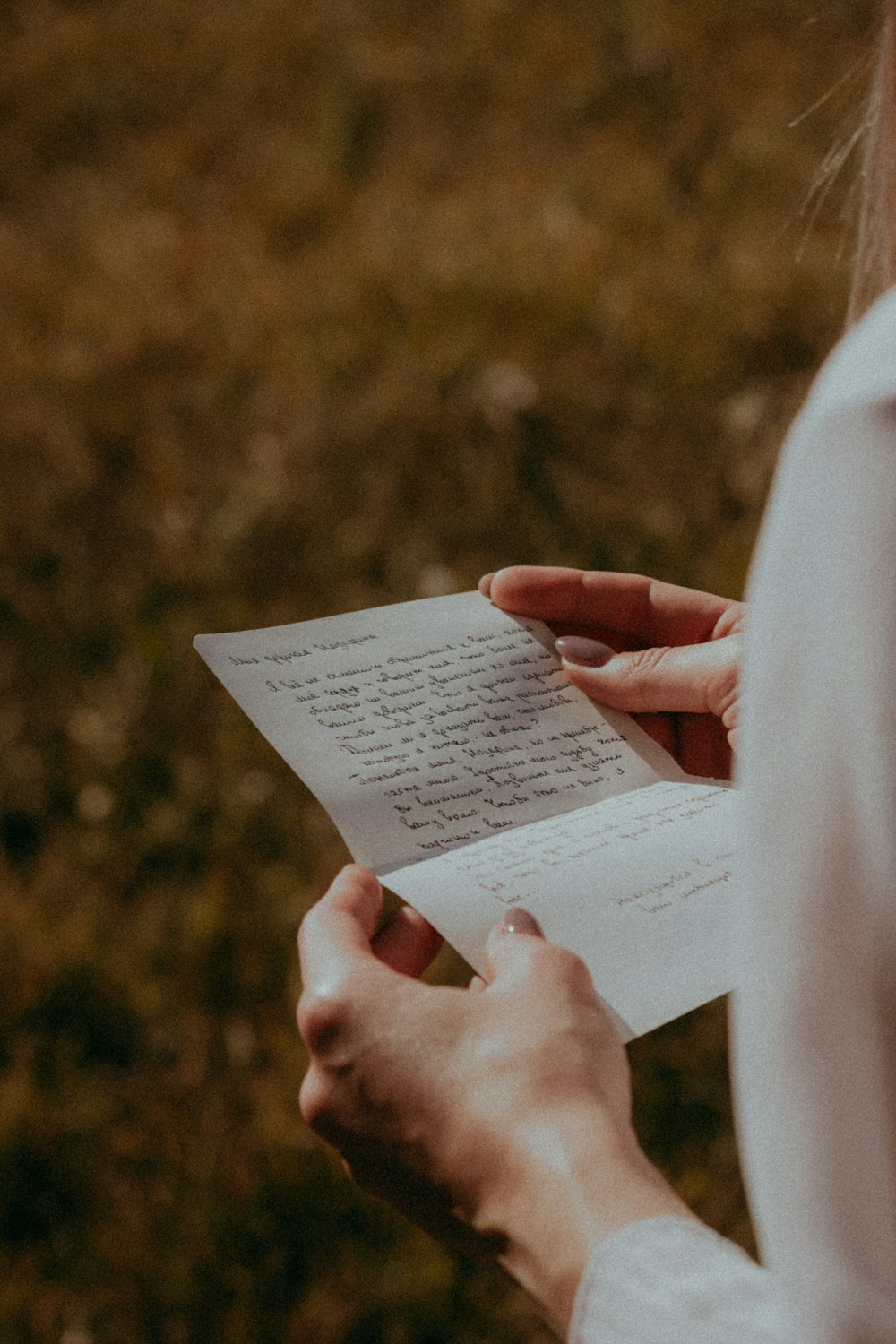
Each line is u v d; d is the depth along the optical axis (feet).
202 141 15.31
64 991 7.03
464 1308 5.71
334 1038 2.61
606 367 10.96
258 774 8.11
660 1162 6.15
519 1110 2.32
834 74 15.01
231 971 7.11
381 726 3.79
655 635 4.43
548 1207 2.20
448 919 3.04
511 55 16.15
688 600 4.38
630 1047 6.53
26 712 8.70
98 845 7.87
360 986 2.63
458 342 11.32
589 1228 2.14
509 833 3.49
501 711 3.97
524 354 11.15
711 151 13.80
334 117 14.84
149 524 10.02
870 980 1.59
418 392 10.82
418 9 17.52
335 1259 5.91
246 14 17.90
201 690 8.68
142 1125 6.48
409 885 3.17
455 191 13.91
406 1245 5.92
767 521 1.73
